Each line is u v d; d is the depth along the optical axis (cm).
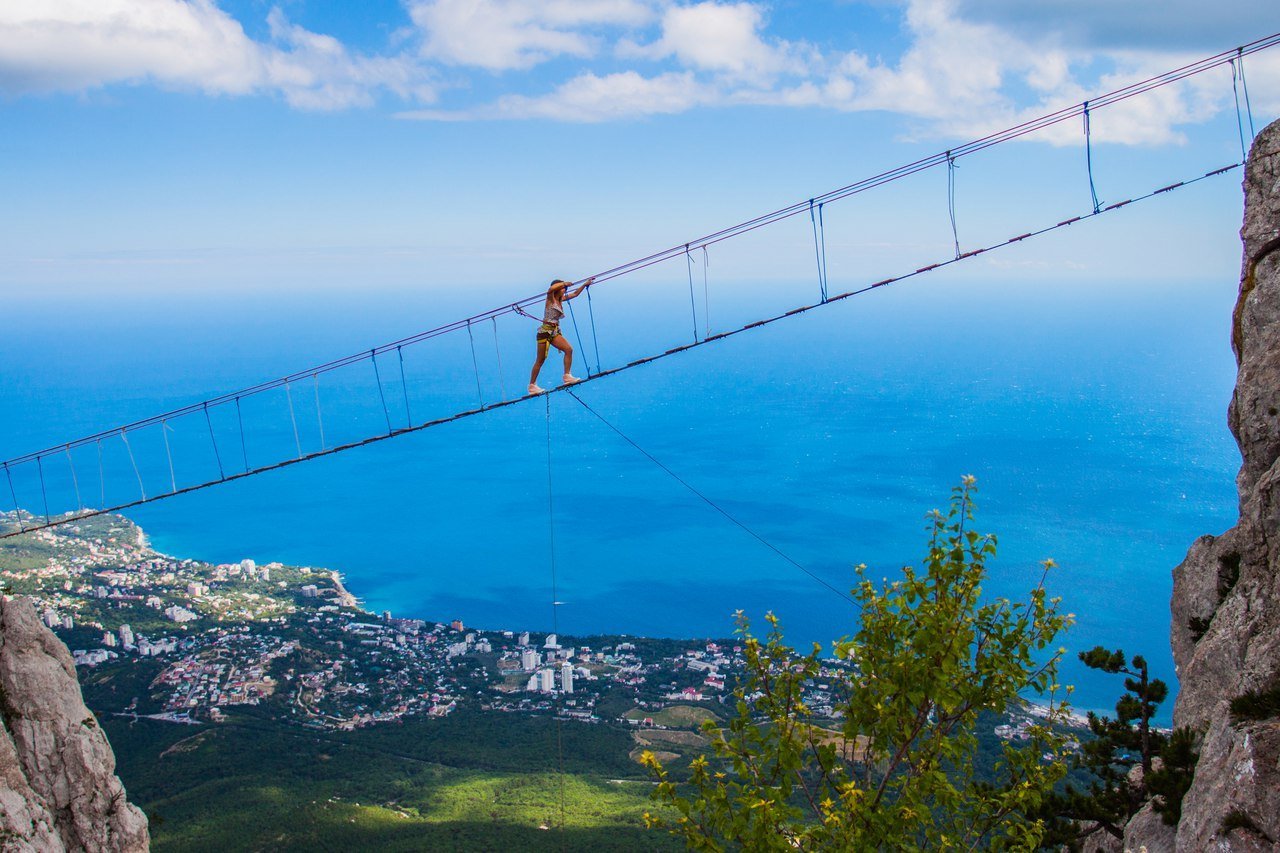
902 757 1488
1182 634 2664
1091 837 2528
